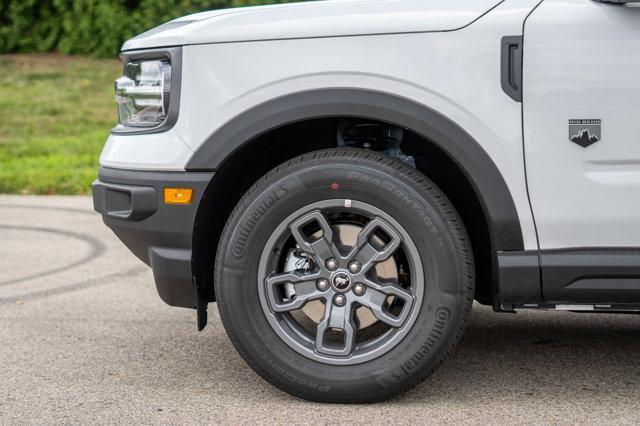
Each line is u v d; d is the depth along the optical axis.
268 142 4.11
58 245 7.90
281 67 3.83
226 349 4.90
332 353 3.90
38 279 6.66
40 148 13.26
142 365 4.62
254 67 3.86
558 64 3.68
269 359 3.93
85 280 6.62
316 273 3.92
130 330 5.30
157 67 4.01
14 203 10.17
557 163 3.70
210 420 3.83
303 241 3.90
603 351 4.81
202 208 3.95
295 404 4.01
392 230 3.84
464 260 3.80
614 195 3.68
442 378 4.37
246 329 3.93
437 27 3.75
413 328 3.85
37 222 8.99
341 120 4.16
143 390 4.23
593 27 3.67
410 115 3.75
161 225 3.95
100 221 9.02
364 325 3.96
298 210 3.88
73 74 17.67
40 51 19.03
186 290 4.01
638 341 5.00
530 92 3.69
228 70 3.88
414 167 4.01
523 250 3.75
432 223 3.78
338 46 3.80
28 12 18.89
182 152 3.90
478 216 4.12
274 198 3.87
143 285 6.47
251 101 3.85
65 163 12.33
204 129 3.89
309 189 3.85
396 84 3.75
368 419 3.81
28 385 4.31
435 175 4.25
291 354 3.93
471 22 3.73
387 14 3.80
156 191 3.94
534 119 3.69
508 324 5.40
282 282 3.93
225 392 4.19
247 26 3.90
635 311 3.83
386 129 4.16
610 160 3.67
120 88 4.16
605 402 4.02
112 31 18.48
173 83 3.94
